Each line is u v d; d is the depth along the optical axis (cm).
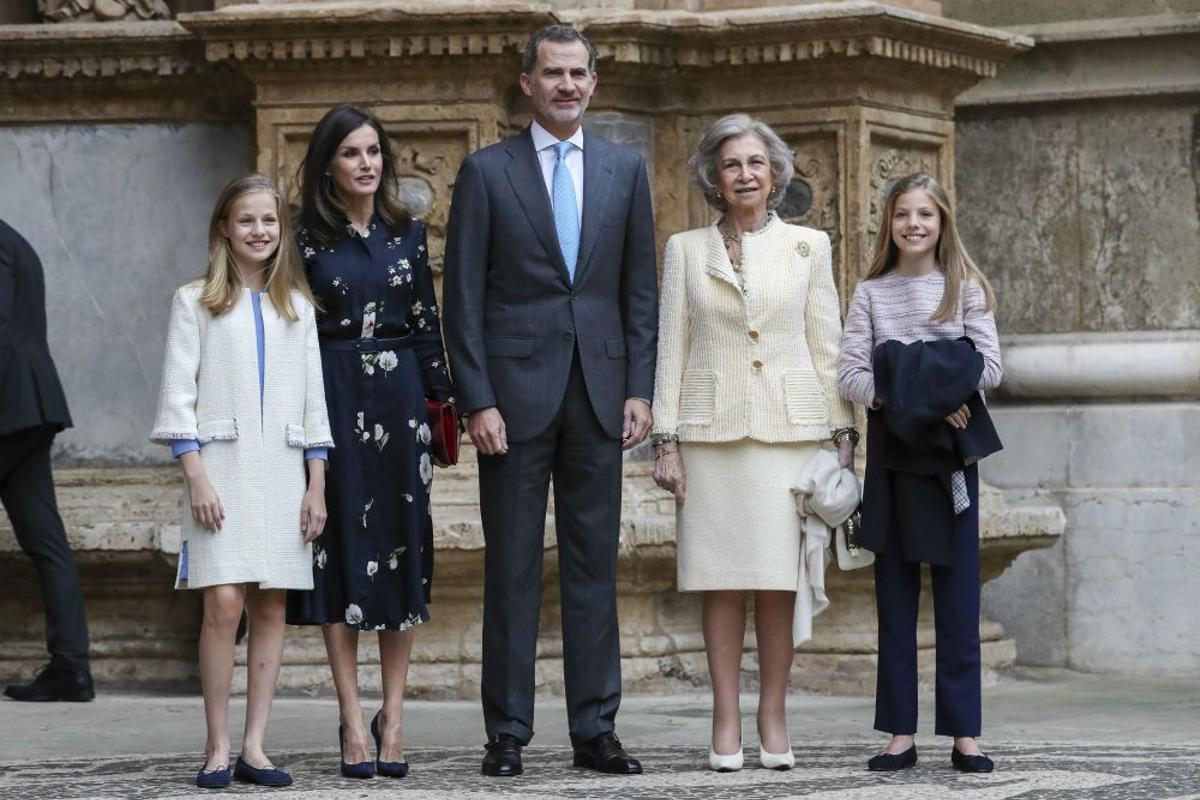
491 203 1072
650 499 1479
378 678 1422
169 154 1560
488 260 1077
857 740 1188
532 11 1411
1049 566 1666
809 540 1036
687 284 1068
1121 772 1002
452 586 1420
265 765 985
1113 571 1645
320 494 1006
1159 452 1641
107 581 1514
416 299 1061
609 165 1086
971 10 1758
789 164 1080
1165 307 1694
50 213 1569
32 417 1384
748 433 1039
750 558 1034
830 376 1064
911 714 1039
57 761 1088
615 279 1083
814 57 1475
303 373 1009
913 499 1040
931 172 1563
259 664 1006
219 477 991
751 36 1487
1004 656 1591
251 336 1002
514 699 1056
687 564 1049
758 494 1040
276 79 1461
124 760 1090
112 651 1518
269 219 1005
